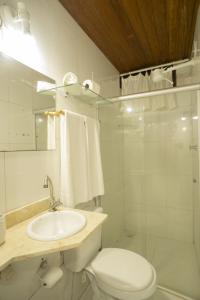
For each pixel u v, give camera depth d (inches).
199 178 66.2
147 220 98.7
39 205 46.9
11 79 41.1
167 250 82.6
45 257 44.8
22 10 40.6
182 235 91.4
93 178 63.4
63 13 58.9
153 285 43.7
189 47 79.4
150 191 98.6
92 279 48.7
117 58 88.3
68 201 50.6
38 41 49.1
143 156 99.5
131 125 99.8
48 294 47.3
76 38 65.3
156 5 55.9
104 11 59.2
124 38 73.2
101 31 69.4
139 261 50.4
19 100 42.7
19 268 33.6
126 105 93.0
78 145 56.1
